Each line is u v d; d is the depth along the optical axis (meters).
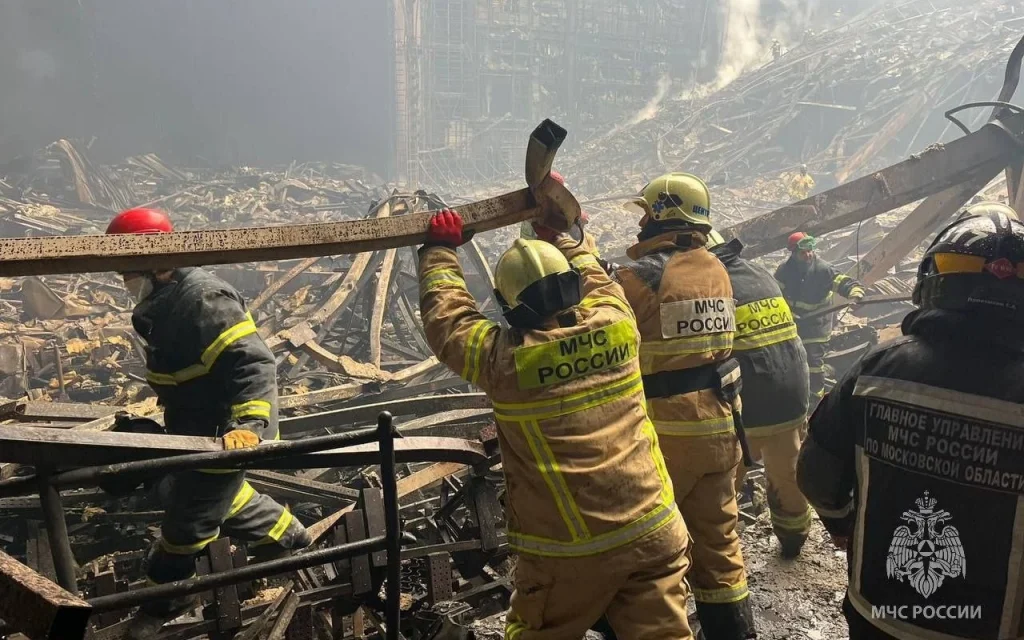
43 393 7.33
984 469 1.58
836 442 1.91
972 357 1.63
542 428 2.00
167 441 2.70
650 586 2.06
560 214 2.46
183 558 3.21
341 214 23.38
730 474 2.81
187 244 2.09
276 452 2.44
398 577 2.61
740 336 3.33
